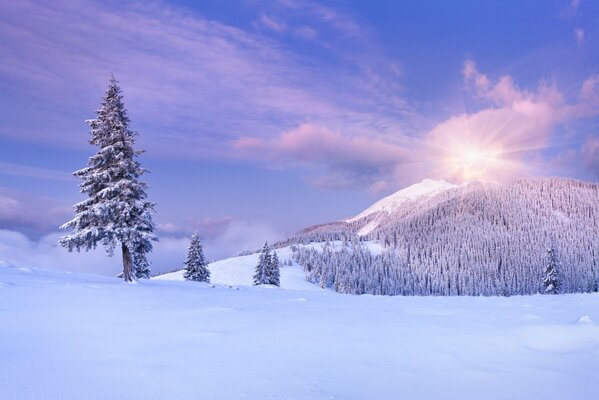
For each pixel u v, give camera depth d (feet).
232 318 36.47
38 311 35.88
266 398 15.97
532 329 30.89
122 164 77.92
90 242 77.30
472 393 17.66
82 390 16.40
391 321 36.91
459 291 611.88
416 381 19.13
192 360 21.72
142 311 38.88
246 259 628.69
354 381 18.71
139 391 16.48
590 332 29.12
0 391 15.97
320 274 561.84
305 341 27.35
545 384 19.12
